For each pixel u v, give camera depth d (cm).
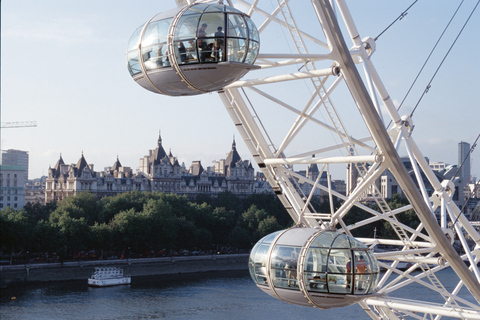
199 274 15962
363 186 3272
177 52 2420
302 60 3086
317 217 3447
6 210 19638
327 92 3222
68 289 12962
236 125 3534
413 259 3984
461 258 4016
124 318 9981
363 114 2970
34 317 10006
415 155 3981
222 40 2395
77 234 16050
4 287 13088
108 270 13862
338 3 3359
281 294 3002
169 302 11375
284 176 3631
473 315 3750
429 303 3962
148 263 16538
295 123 3403
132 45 2552
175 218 18662
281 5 3078
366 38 3478
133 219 17225
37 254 17700
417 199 3319
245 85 3219
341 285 2859
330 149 3538
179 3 3031
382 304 3931
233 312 10400
